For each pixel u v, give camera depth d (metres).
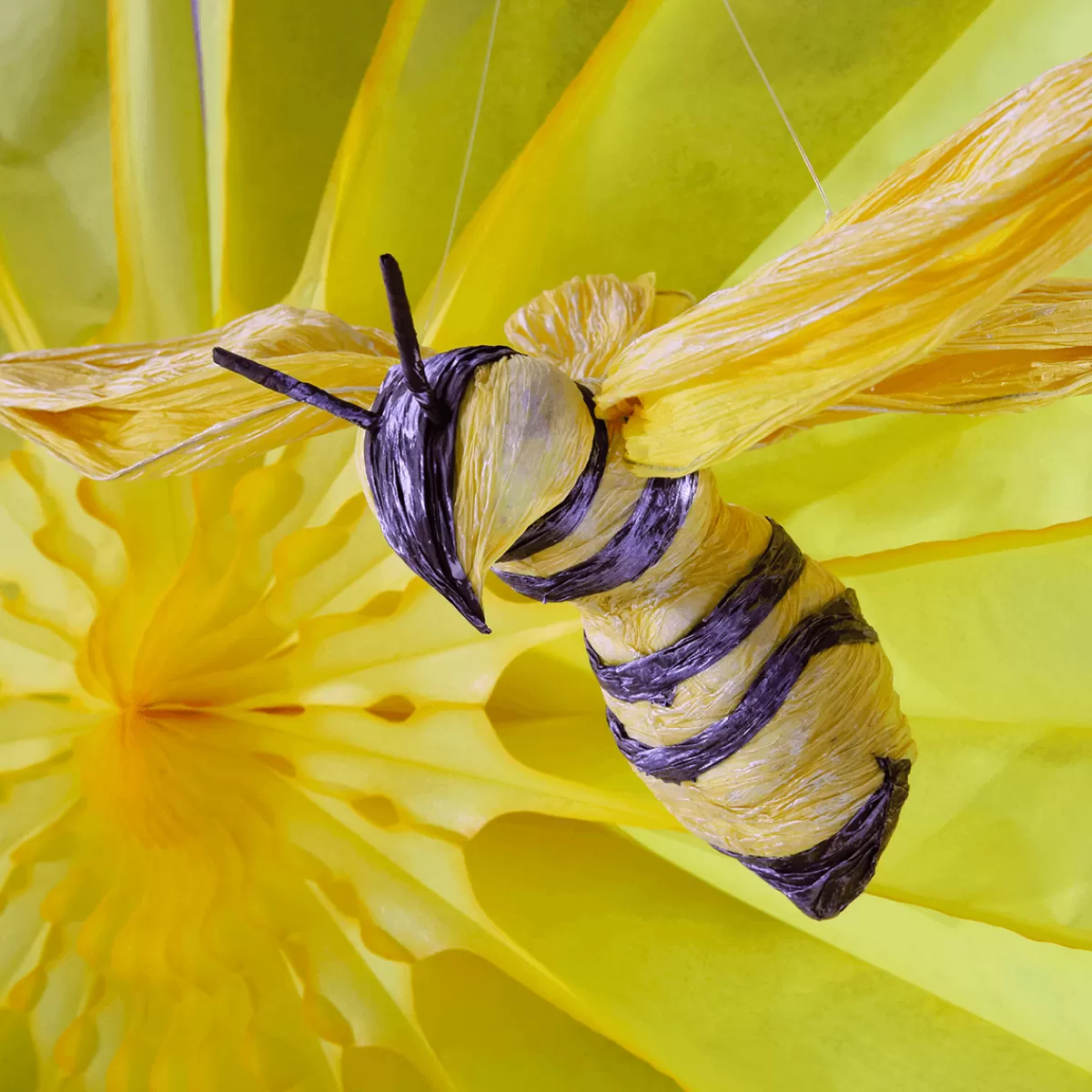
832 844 1.04
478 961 1.74
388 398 0.98
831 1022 1.50
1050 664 1.50
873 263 0.95
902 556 1.57
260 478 1.68
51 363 1.06
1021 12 1.36
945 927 1.46
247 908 1.76
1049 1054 1.42
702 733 1.03
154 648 1.75
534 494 0.99
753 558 1.04
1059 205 0.94
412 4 1.46
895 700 1.05
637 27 1.45
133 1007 1.68
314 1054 1.67
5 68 1.54
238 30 1.49
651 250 1.66
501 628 1.73
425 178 1.64
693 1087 1.46
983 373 1.02
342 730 1.81
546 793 1.75
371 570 1.75
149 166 1.60
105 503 1.67
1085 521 1.47
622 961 1.60
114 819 1.75
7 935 1.69
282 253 1.73
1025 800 1.48
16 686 1.72
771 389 0.97
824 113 1.51
